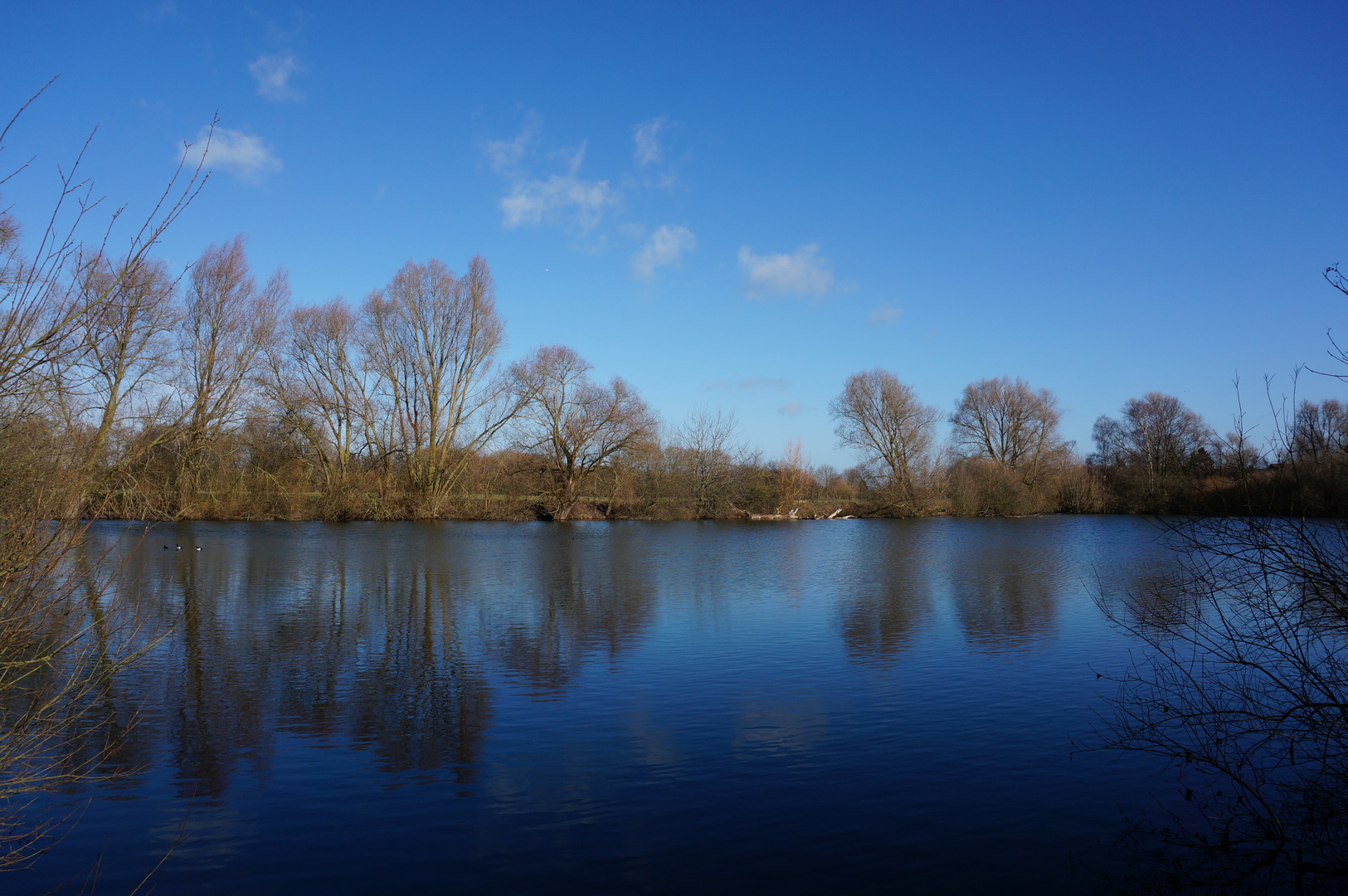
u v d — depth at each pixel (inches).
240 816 274.7
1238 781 298.7
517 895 224.1
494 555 1138.0
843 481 2481.5
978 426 2519.7
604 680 451.5
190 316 1059.3
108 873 237.3
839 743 347.3
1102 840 255.3
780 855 246.1
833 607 702.5
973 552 1246.3
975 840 255.1
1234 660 304.0
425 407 1817.2
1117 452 2082.9
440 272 1763.0
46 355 210.2
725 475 2145.7
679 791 294.7
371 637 562.9
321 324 1646.2
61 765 317.7
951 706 400.5
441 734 358.3
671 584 851.4
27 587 215.8
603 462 1959.9
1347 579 252.7
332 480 1723.7
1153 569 980.6
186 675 455.8
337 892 226.5
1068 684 439.8
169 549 1138.7
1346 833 257.0
